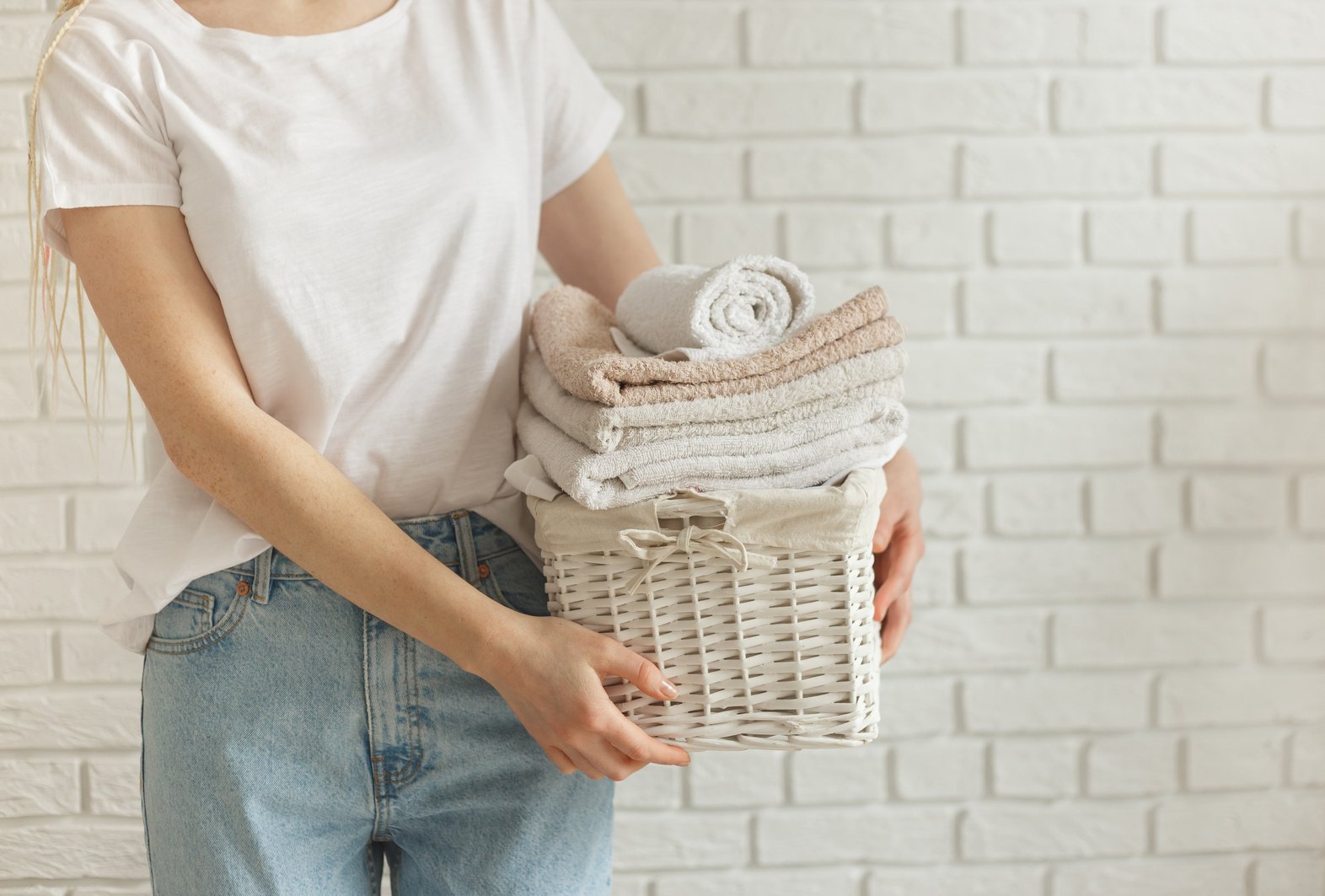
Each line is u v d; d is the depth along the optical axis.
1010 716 1.41
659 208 1.33
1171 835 1.44
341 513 0.70
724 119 1.33
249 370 0.75
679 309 0.73
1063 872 1.43
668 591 0.71
